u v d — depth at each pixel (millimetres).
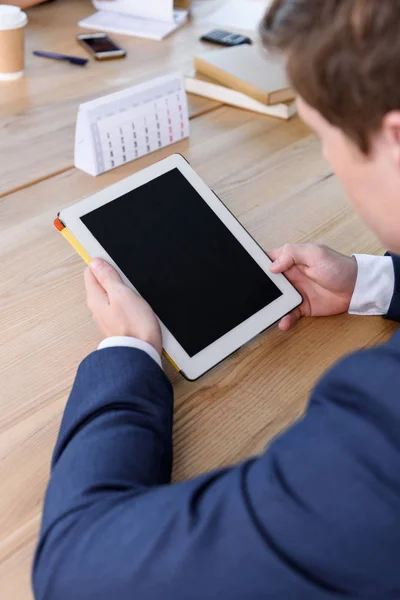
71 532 602
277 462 539
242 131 1430
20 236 1090
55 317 950
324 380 563
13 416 812
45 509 643
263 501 524
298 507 513
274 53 586
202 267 921
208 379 880
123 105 1254
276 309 938
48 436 793
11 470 755
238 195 1221
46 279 1013
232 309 910
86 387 737
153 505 588
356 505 500
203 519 549
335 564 512
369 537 501
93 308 865
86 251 874
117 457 655
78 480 639
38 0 1841
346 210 1201
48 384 854
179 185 962
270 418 833
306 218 1174
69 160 1289
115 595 559
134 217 915
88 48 1654
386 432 503
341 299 979
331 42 514
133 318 826
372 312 991
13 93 1476
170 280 895
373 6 488
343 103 534
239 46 1653
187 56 1688
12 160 1271
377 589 524
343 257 980
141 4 1821
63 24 1800
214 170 1290
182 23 1863
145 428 696
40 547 618
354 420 516
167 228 927
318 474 513
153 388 743
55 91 1497
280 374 893
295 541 513
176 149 1348
